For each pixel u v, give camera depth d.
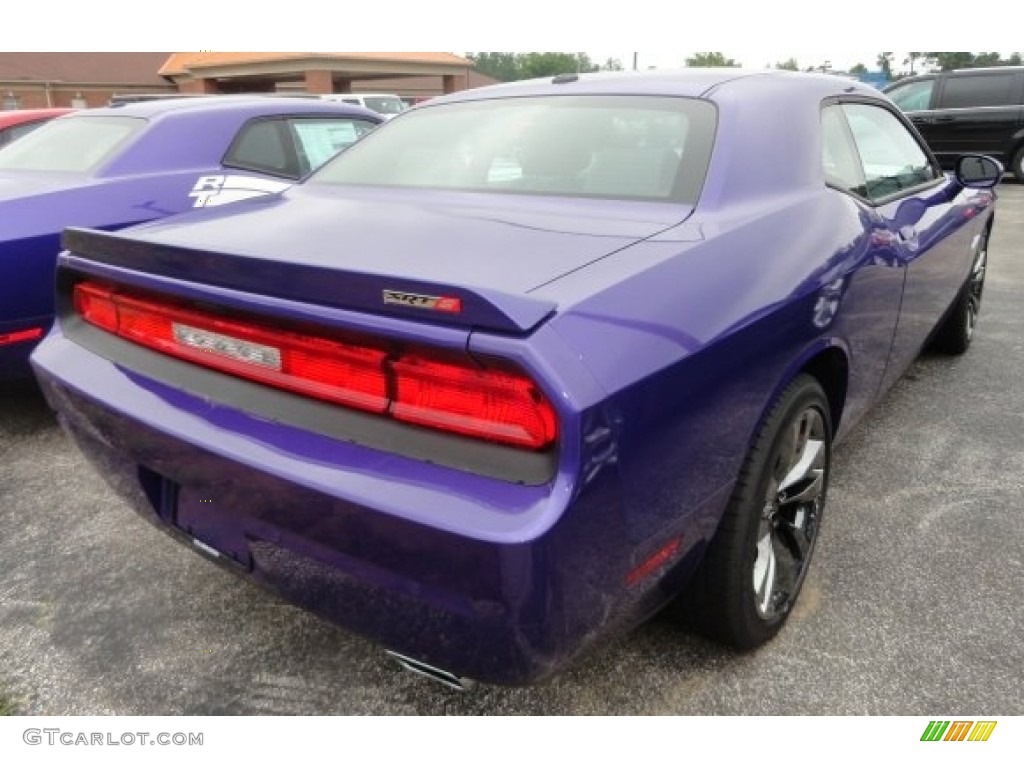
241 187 4.46
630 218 2.02
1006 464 3.25
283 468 1.56
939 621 2.31
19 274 3.54
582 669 2.15
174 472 1.83
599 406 1.40
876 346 2.71
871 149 2.96
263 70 30.95
